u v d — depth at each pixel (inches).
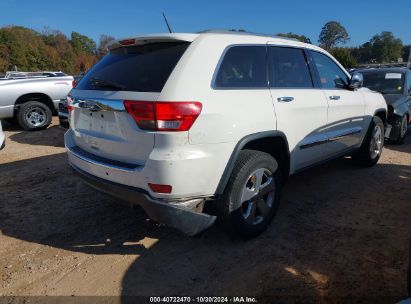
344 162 237.1
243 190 127.6
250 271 120.2
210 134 114.1
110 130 121.3
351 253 129.0
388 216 157.8
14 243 140.9
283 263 124.0
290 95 145.2
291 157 149.6
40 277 120.0
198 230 117.3
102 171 123.2
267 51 142.5
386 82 306.5
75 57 3572.8
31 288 114.7
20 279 119.1
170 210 110.6
